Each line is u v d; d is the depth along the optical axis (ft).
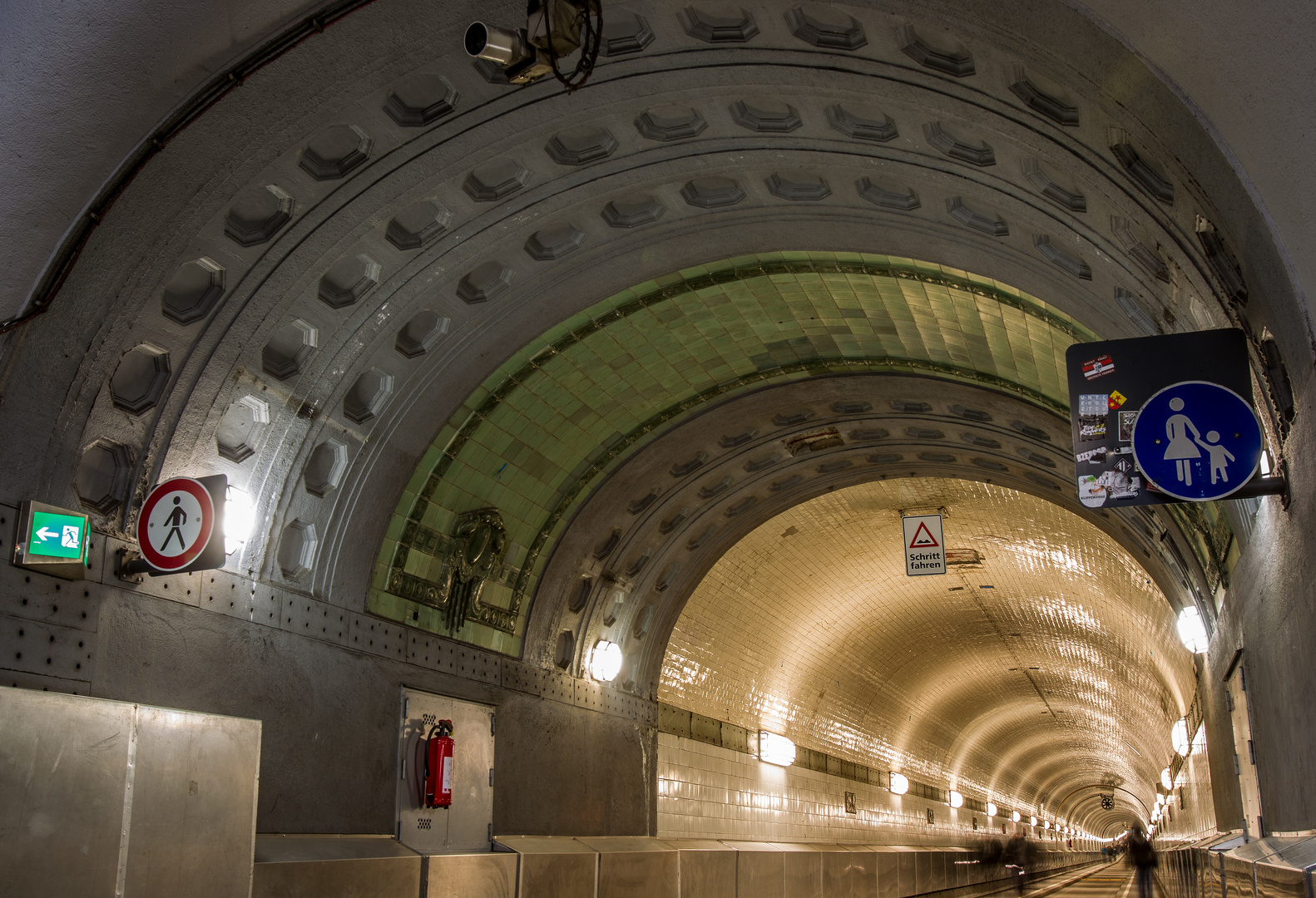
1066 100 18.52
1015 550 66.08
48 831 18.49
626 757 48.42
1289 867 13.05
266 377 27.76
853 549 63.21
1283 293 13.73
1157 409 16.97
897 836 93.15
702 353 38.45
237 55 20.31
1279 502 17.71
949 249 28.50
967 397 40.52
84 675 22.89
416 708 34.42
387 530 33.55
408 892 30.19
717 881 48.52
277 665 28.78
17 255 20.20
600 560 45.73
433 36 22.34
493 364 33.78
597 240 31.58
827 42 22.36
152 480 25.40
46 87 18.65
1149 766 141.08
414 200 26.89
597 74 24.88
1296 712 19.01
